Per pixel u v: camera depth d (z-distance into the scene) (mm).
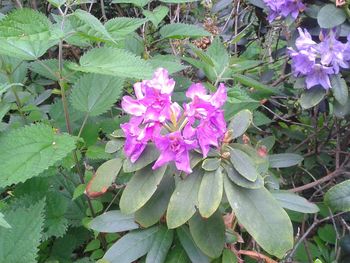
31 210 417
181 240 398
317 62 545
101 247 490
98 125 521
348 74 579
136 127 357
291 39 628
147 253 405
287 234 342
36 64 549
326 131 702
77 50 738
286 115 731
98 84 480
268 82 740
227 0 759
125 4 881
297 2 592
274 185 460
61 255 478
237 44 820
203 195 341
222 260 392
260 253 459
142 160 364
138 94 368
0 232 401
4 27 378
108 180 394
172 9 878
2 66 509
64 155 384
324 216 583
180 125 361
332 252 557
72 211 491
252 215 345
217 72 577
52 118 529
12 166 374
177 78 586
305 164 669
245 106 550
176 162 345
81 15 399
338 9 545
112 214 415
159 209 380
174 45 717
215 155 359
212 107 343
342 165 612
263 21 780
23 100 542
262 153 482
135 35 625
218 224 377
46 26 390
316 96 555
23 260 393
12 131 403
